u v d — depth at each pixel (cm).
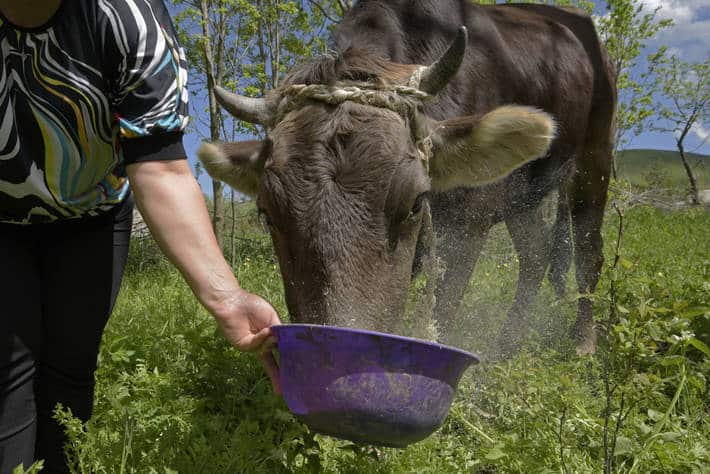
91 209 77
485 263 222
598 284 177
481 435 98
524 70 155
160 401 93
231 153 104
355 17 129
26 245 76
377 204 88
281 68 334
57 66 66
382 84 98
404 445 65
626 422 96
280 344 65
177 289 204
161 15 69
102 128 70
